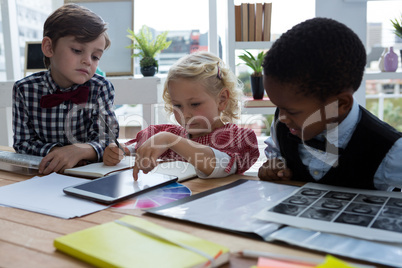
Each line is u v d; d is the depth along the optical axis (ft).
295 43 2.03
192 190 2.42
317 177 2.79
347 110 2.29
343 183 2.71
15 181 2.73
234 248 1.50
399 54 7.09
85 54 3.76
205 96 3.43
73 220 1.86
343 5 6.70
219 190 2.26
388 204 1.89
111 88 4.44
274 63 2.09
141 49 7.47
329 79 2.03
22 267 1.36
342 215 1.74
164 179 2.56
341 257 1.39
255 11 6.84
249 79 7.31
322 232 1.58
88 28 3.67
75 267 1.35
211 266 1.32
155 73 7.59
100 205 2.08
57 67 3.87
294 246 1.49
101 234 1.55
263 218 1.72
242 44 6.82
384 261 1.33
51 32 3.75
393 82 9.38
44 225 1.79
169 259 1.32
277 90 2.13
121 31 7.70
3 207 2.08
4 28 8.40
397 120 9.48
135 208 2.03
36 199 2.20
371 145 2.56
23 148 3.90
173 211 1.89
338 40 2.02
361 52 2.15
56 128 4.23
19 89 4.14
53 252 1.48
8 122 7.75
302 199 2.00
